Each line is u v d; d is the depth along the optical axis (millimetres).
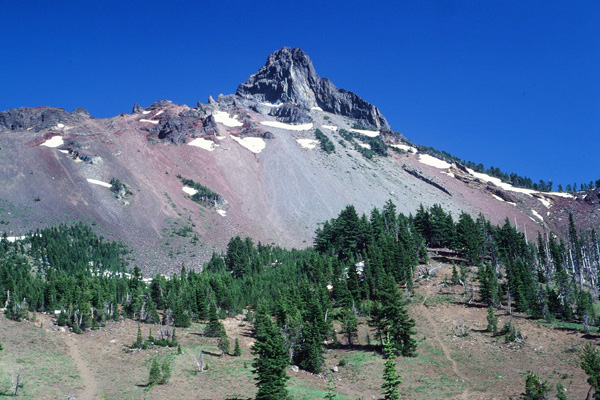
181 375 79250
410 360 90250
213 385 75438
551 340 93938
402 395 74562
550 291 111125
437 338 99875
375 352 93250
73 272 148500
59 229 180125
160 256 182500
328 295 121375
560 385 71562
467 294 119688
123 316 110000
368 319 109875
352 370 85625
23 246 159875
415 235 151875
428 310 113500
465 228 145750
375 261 124750
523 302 109000
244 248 165750
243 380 78062
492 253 146375
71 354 85875
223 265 164125
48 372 75375
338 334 104438
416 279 132125
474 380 80438
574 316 107125
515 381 78688
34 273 143250
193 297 117250
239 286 135875
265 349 67188
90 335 96500
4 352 79875
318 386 78188
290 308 105000
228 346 91438
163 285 127750
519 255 149375
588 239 178250
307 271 140125
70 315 101312
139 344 91375
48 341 89188
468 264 141750
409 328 93375
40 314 106562
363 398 73250
